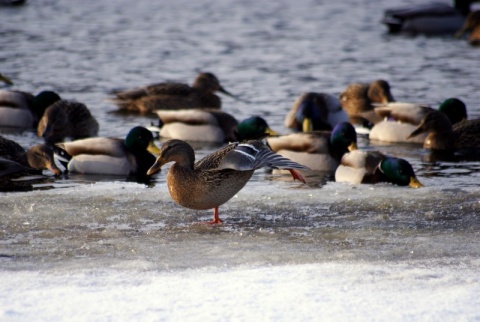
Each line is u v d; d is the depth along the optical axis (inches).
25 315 334.6
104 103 938.7
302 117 819.4
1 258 415.5
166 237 457.7
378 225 486.9
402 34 1397.6
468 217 504.1
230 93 967.6
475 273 388.5
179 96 929.5
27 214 503.2
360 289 363.6
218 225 485.7
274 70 1087.0
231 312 337.4
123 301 350.0
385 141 805.2
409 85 994.1
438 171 663.1
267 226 484.1
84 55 1160.8
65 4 1604.3
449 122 765.3
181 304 346.3
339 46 1250.6
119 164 663.1
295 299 350.9
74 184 624.4
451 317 332.8
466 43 1318.9
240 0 1658.5
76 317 332.5
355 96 936.9
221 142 805.2
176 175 478.6
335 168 680.4
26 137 812.0
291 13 1528.1
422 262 409.1
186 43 1257.4
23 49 1187.9
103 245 440.5
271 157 447.8
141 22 1424.7
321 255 422.6
